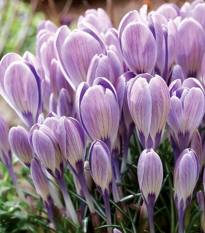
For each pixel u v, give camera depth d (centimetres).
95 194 70
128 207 69
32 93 66
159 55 65
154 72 66
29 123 67
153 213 68
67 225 69
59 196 73
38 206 75
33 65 66
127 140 67
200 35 67
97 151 61
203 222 66
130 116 65
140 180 62
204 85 65
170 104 62
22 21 172
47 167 65
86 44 64
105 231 68
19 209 76
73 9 200
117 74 64
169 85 66
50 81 70
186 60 68
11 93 66
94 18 71
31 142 64
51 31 74
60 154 64
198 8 70
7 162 71
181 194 63
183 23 66
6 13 176
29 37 167
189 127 63
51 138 63
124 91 63
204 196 65
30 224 74
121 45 65
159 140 63
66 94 69
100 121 62
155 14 68
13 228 76
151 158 61
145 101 61
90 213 69
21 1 179
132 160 74
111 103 61
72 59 64
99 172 63
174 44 66
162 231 69
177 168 62
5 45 163
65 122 62
